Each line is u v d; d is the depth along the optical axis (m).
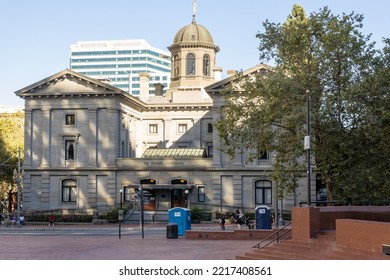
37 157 76.69
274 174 43.09
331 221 29.48
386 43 40.81
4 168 91.50
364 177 38.59
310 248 26.05
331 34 39.66
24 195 76.38
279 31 43.00
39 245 38.25
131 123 83.19
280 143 43.25
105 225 68.12
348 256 23.16
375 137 38.19
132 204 74.00
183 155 79.06
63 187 76.19
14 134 96.00
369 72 40.19
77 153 75.94
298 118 38.69
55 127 76.56
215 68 92.69
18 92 76.69
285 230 39.94
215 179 72.69
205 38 92.12
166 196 74.44
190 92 87.88
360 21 41.00
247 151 71.94
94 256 31.20
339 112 38.94
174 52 93.12
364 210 30.23
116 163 75.25
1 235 51.06
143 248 35.41
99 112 75.94
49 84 76.50
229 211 71.50
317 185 70.56
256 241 40.03
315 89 40.41
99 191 75.25
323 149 40.09
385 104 38.78
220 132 44.38
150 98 92.75
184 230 46.22
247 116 43.28
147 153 80.25
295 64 41.91
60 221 72.00
